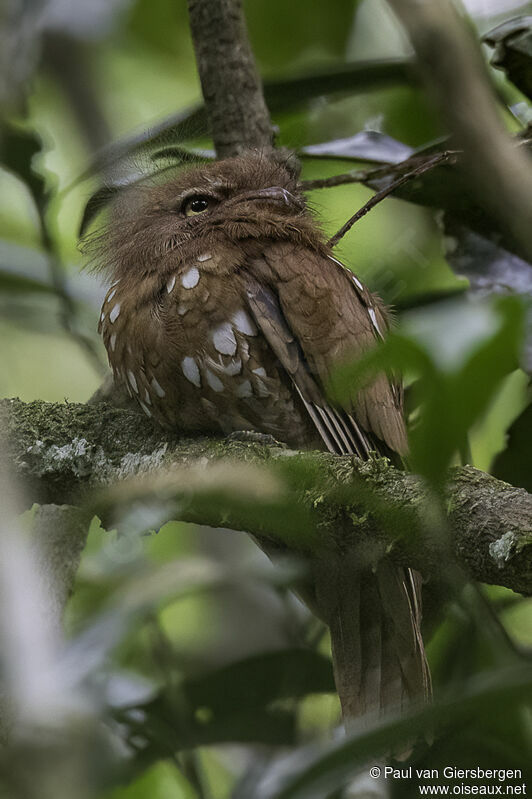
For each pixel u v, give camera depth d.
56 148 13.93
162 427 8.77
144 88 14.56
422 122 10.91
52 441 8.05
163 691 8.59
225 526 6.75
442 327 6.09
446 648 9.61
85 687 7.47
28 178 10.02
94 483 7.99
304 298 8.62
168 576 8.05
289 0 12.88
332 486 6.57
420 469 3.54
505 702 5.00
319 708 10.10
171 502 6.86
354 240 11.84
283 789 5.04
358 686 8.03
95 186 10.42
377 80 9.70
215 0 9.40
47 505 8.15
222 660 10.51
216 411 8.77
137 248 9.30
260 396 8.68
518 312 3.41
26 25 10.09
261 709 8.62
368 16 13.19
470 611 8.91
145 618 8.27
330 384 3.73
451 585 7.05
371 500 6.34
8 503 3.72
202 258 8.72
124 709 8.41
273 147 9.98
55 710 6.45
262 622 10.78
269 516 6.34
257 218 9.01
